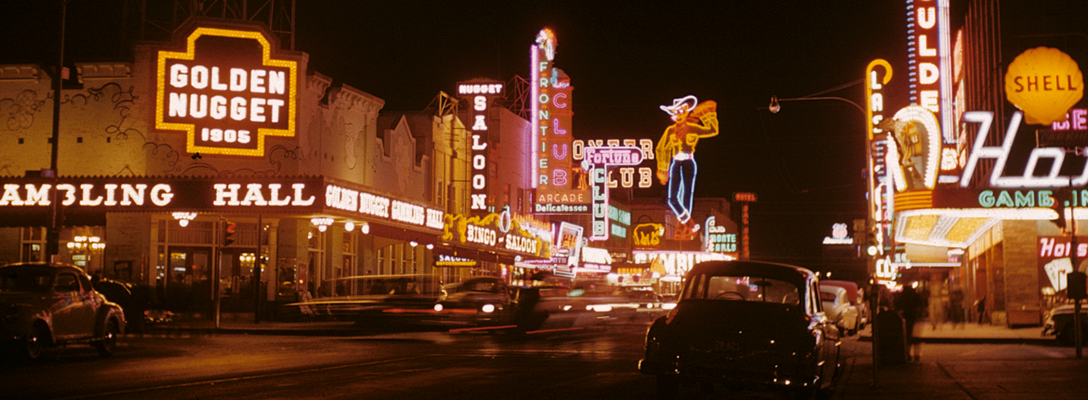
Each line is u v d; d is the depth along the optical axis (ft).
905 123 99.25
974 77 121.19
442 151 156.46
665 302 139.44
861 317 121.08
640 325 119.24
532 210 183.93
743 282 40.34
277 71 109.70
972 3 121.60
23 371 49.08
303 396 39.52
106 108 107.96
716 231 320.50
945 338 88.07
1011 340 86.69
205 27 108.47
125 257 105.29
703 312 39.11
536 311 85.30
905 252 165.27
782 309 38.73
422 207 126.52
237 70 108.78
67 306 55.11
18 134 109.29
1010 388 45.93
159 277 108.88
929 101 110.63
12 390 40.70
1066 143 94.07
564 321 89.92
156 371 49.37
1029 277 107.14
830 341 41.06
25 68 108.58
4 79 109.40
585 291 97.66
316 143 114.32
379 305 88.94
